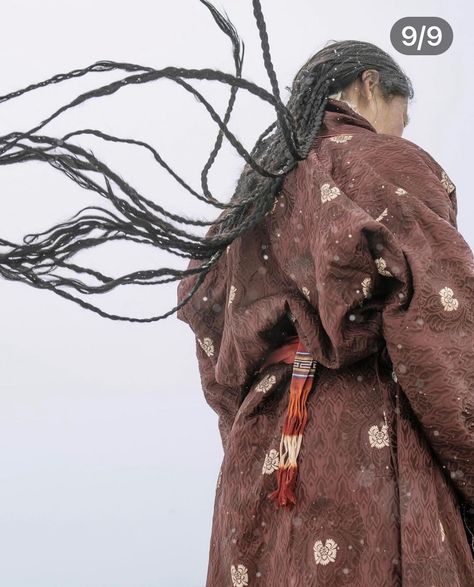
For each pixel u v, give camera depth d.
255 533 2.47
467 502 2.38
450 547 2.30
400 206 2.39
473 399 2.29
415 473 2.31
